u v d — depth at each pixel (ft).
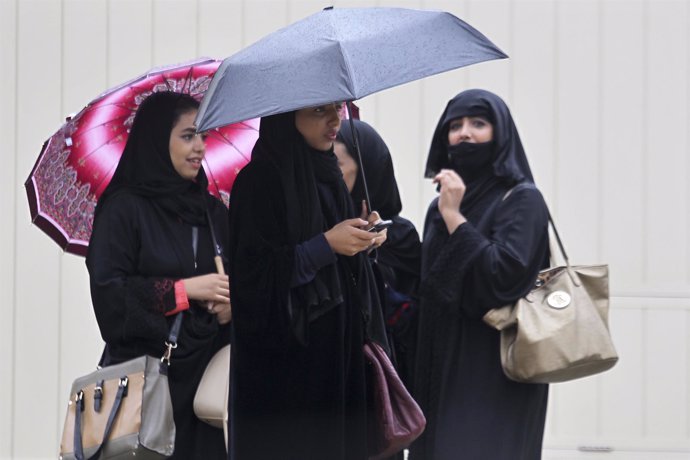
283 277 41.78
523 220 48.26
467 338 48.52
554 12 63.05
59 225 52.24
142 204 48.34
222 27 63.82
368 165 49.73
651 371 62.64
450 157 51.03
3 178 64.95
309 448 42.80
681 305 62.49
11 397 65.10
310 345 42.88
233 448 43.14
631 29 62.69
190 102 49.11
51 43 64.49
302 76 39.47
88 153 51.85
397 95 63.10
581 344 46.98
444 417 48.26
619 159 62.80
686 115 62.54
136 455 45.14
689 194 62.44
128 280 47.29
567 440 62.69
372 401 44.47
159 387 45.85
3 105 64.75
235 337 43.06
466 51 41.19
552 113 63.00
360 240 41.91
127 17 64.13
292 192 42.70
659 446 62.39
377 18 41.83
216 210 50.11
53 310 65.21
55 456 64.90
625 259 62.69
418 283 50.98
